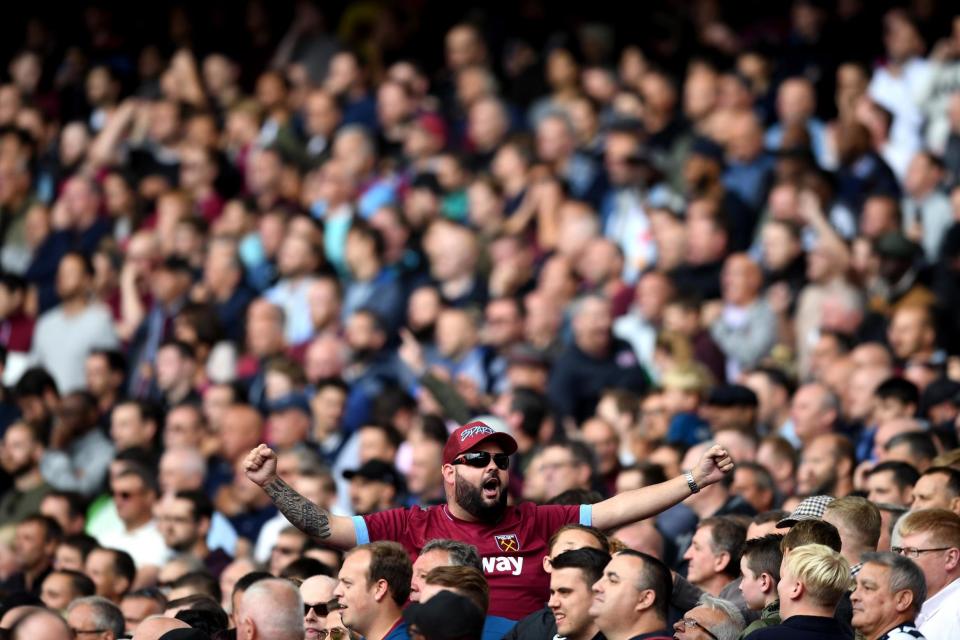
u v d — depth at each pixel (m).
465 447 23.91
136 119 64.31
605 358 41.72
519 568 23.80
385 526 24.08
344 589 21.94
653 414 36.75
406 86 59.34
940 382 33.91
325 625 24.27
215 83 65.94
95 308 50.00
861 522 23.52
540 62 59.50
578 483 31.30
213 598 27.98
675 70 59.56
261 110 62.06
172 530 33.75
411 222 52.31
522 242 48.25
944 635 22.91
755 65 56.06
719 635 21.62
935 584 23.33
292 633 23.27
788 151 47.34
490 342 44.19
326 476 34.59
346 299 49.19
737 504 29.34
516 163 53.09
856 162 48.16
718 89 54.31
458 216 53.59
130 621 28.03
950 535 23.31
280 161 56.31
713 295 44.97
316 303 47.91
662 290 43.88
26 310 52.31
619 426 37.53
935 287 41.91
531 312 44.19
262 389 45.66
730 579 25.28
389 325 47.22
